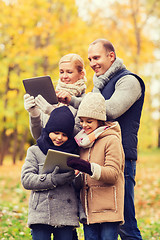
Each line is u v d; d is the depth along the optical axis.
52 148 3.60
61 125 3.53
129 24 22.55
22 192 13.23
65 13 17.08
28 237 6.45
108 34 18.75
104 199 3.59
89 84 7.04
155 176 18.30
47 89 3.94
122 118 4.44
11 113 17.62
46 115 4.14
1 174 19.12
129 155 4.41
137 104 4.48
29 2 15.40
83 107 3.61
